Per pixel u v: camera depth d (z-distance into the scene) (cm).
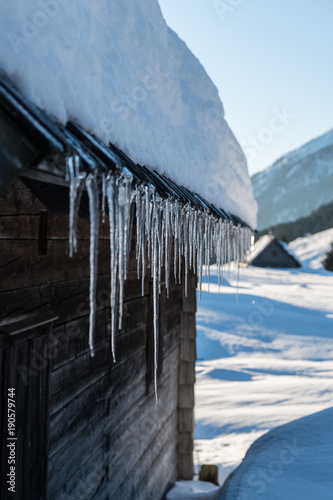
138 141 267
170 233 305
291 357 2075
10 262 255
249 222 752
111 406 428
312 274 5822
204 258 416
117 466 448
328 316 2914
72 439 343
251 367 1769
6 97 127
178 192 293
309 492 330
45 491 295
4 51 144
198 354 2081
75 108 182
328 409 554
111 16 333
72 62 202
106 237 408
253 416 1148
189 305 734
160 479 627
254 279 4688
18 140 123
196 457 915
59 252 317
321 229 14588
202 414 1189
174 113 464
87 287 367
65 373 329
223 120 654
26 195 270
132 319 493
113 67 282
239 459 895
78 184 150
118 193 188
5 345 246
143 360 536
